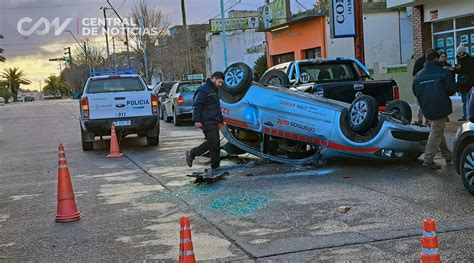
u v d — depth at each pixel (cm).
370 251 502
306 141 930
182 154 1222
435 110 835
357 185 783
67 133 1936
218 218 645
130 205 738
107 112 1330
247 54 4681
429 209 632
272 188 792
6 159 1298
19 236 614
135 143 1501
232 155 1095
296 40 2870
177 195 782
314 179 841
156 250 538
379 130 869
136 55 5000
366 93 1104
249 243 544
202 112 891
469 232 540
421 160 952
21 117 3131
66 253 544
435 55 847
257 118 939
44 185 924
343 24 1648
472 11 1698
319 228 583
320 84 1076
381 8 2659
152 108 1363
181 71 4744
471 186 690
